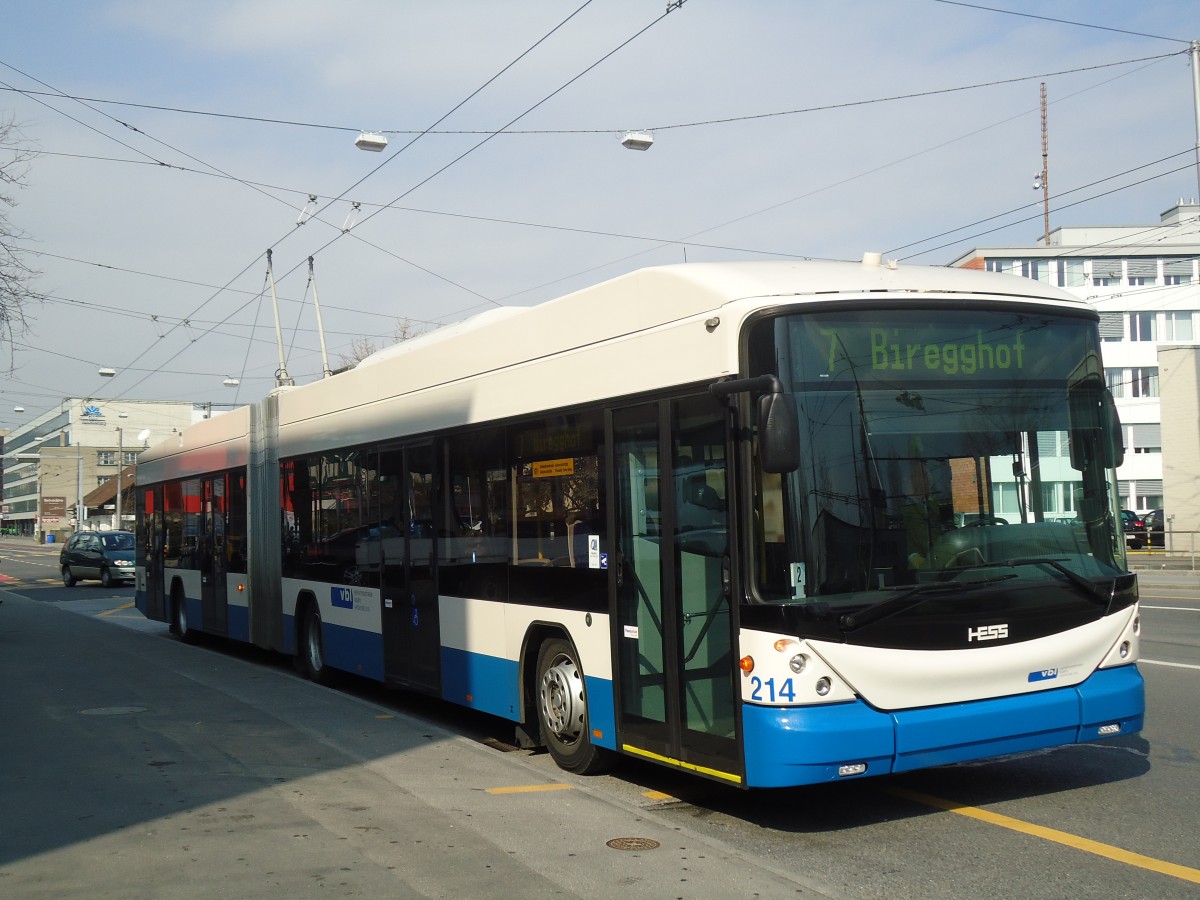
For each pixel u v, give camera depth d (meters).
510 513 8.48
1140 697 6.68
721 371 6.26
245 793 7.02
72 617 22.48
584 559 7.57
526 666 8.34
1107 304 56.47
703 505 6.41
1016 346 6.60
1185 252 56.44
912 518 6.12
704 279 6.51
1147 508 55.75
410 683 10.09
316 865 5.56
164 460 18.81
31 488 131.88
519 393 8.39
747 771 5.97
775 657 5.85
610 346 7.32
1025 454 6.51
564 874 5.41
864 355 6.20
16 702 10.76
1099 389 6.87
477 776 7.49
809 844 6.11
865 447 6.09
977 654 6.13
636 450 7.05
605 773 7.86
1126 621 6.68
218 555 15.82
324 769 7.71
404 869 5.50
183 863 5.60
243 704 10.61
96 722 9.61
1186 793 6.95
